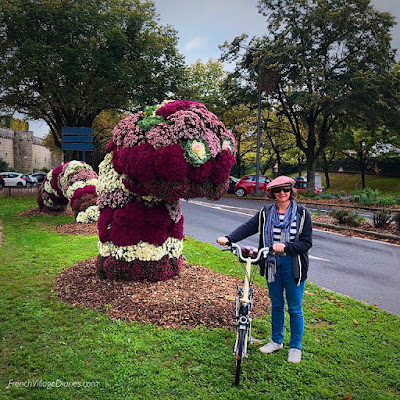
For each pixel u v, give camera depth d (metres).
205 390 3.10
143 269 5.24
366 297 5.77
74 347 3.69
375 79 19.78
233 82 26.28
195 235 10.35
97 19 19.52
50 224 11.23
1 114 23.30
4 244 8.33
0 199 18.92
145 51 21.53
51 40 19.25
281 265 3.58
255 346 3.87
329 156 36.12
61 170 12.80
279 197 3.63
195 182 4.63
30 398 2.94
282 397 3.07
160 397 2.99
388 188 32.28
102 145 38.47
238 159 35.09
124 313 4.40
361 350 3.87
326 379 3.35
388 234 10.66
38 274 6.05
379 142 30.28
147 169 4.35
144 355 3.56
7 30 18.95
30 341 3.82
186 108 4.82
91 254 7.50
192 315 4.33
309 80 21.09
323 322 4.59
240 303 3.46
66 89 19.55
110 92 21.95
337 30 21.19
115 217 5.26
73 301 4.81
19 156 47.72
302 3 21.55
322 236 10.80
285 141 33.06
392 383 3.33
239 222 12.82
